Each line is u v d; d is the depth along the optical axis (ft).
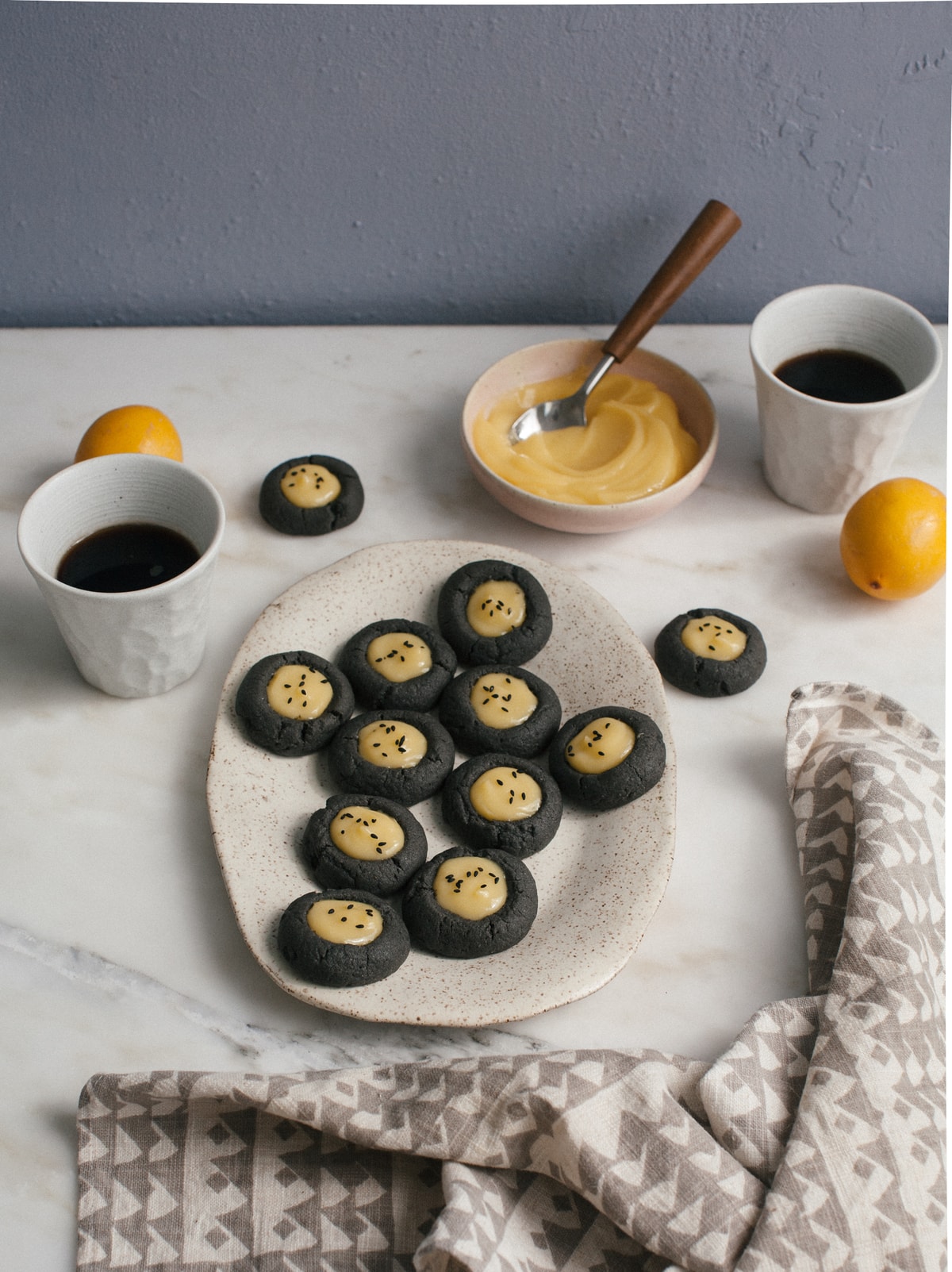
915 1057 2.50
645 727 2.80
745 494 3.27
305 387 3.41
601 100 3.21
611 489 3.09
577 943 2.63
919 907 2.63
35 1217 2.46
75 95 3.17
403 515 3.22
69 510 2.86
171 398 3.37
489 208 3.36
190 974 2.65
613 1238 2.45
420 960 2.63
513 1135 2.46
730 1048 2.53
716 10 3.10
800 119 3.24
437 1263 2.35
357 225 3.38
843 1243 2.37
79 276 3.43
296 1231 2.45
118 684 2.89
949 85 3.19
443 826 2.79
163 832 2.78
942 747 2.82
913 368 3.12
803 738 2.84
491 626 2.96
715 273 3.47
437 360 3.47
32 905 2.69
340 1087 2.49
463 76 3.17
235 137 3.24
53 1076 2.55
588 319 3.55
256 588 3.10
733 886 2.75
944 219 3.38
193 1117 2.51
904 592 3.03
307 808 2.79
